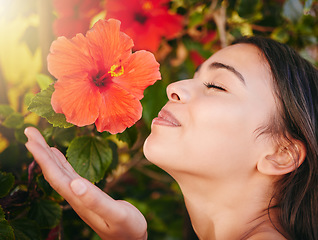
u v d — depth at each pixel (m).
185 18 0.66
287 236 0.48
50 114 0.42
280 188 0.49
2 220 0.42
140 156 0.74
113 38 0.43
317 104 0.53
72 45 0.41
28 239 0.46
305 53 0.70
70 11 0.55
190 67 0.70
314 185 0.51
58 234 0.55
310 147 0.49
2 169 0.53
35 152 0.39
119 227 0.40
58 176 0.39
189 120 0.47
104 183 0.52
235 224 0.49
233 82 0.48
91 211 0.40
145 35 0.57
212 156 0.47
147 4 0.57
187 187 0.50
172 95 0.50
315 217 0.51
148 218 0.77
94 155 0.47
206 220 0.50
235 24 0.68
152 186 0.88
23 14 0.60
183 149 0.47
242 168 0.48
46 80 0.49
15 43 0.69
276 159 0.49
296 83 0.50
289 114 0.49
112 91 0.43
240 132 0.47
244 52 0.50
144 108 0.59
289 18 0.60
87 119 0.41
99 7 0.56
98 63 0.43
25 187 0.54
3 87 0.61
